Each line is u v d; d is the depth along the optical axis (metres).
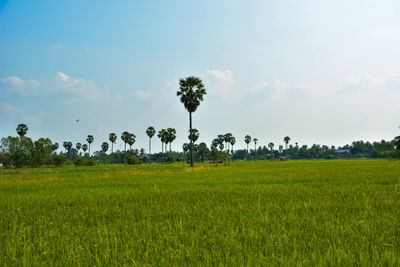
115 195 11.86
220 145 159.88
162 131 117.44
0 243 4.99
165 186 15.46
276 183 16.12
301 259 3.81
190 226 5.97
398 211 6.78
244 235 5.00
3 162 85.50
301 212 7.13
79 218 7.20
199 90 55.41
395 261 3.60
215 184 16.06
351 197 9.55
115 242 4.82
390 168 29.52
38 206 9.28
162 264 3.76
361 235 4.75
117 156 147.50
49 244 4.89
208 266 3.69
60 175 32.56
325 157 174.12
